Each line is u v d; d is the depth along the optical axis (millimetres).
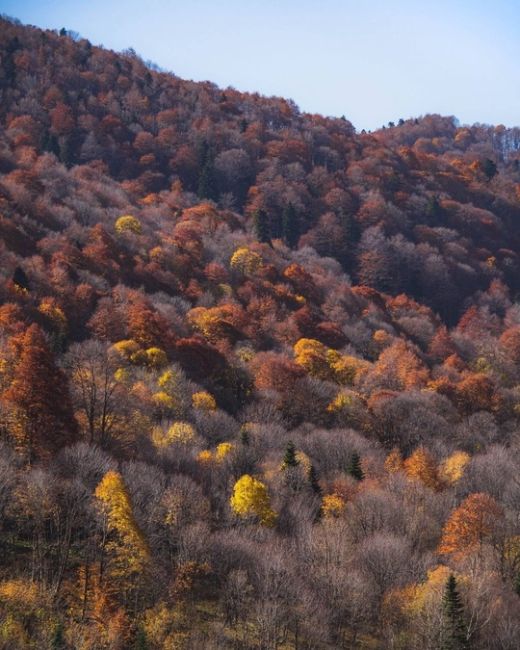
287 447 81938
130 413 83062
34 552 57375
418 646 55688
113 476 60625
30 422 70812
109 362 93500
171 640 52812
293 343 144000
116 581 56750
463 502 76250
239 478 77250
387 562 63344
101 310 118812
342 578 59562
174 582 59031
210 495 73062
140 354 108250
